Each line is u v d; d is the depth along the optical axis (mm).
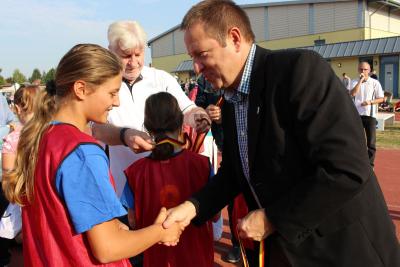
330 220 1618
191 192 2592
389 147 10914
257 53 1774
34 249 1722
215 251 4426
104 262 1678
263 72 1715
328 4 32594
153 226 1926
